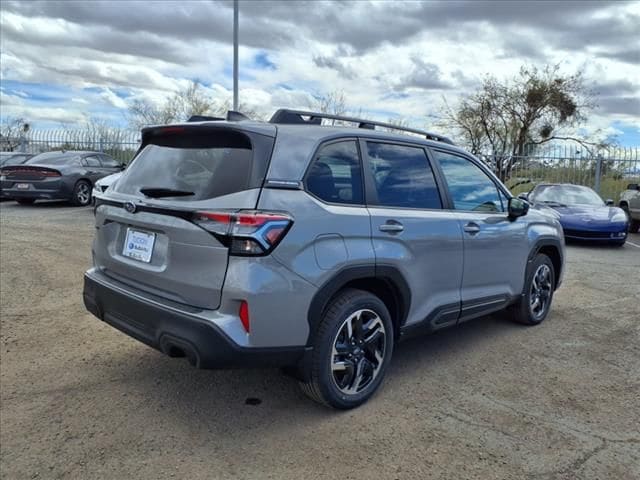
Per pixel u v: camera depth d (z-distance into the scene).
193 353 2.75
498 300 4.63
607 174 16.89
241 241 2.70
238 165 2.90
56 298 5.46
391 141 3.72
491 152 25.38
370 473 2.70
